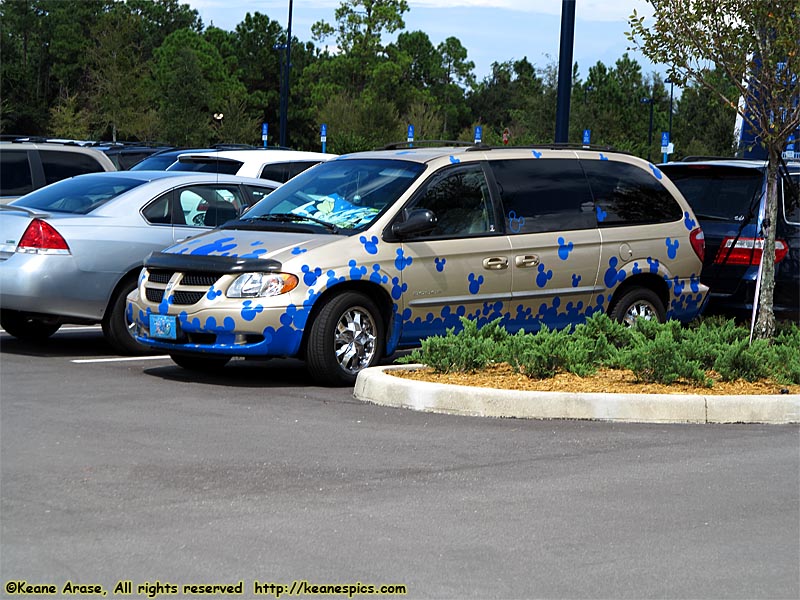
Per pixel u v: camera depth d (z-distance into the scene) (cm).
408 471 782
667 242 1348
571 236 1276
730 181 1446
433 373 1083
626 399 964
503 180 1251
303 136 12644
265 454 819
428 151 1252
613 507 708
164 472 764
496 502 712
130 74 7606
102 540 621
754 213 1409
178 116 7512
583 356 1083
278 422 928
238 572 576
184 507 685
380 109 7531
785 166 1294
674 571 595
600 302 1302
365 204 1181
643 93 9306
